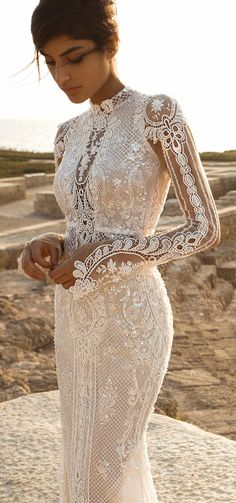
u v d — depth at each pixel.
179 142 2.79
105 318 2.89
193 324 13.13
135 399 2.92
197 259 16.92
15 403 5.74
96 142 2.94
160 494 4.23
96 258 2.77
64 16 2.67
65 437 3.09
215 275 16.59
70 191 2.98
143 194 2.87
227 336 12.71
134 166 2.84
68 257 2.99
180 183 2.79
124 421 2.91
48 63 2.83
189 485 4.32
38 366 9.16
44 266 2.98
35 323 10.66
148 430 5.11
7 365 9.11
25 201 24.31
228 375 10.68
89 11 2.70
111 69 2.92
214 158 32.81
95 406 2.93
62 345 3.07
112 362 2.90
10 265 14.99
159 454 4.71
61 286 3.04
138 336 2.90
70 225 3.04
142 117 2.85
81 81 2.80
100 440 2.92
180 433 5.04
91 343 2.93
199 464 4.56
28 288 13.32
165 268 15.45
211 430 8.39
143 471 3.02
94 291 2.89
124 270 2.76
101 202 2.89
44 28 2.70
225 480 4.35
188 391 9.71
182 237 2.74
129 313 2.89
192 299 14.55
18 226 20.02
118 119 2.91
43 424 5.31
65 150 3.16
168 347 3.04
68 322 3.02
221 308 14.71
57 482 4.46
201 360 11.30
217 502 4.11
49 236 3.08
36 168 31.05
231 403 9.38
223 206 21.06
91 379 2.93
